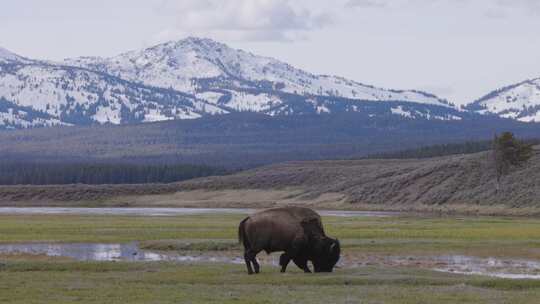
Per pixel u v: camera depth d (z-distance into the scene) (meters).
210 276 109.31
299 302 86.50
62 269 119.31
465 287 99.25
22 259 140.88
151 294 91.38
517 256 146.75
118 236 193.25
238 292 93.75
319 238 112.56
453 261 139.50
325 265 113.38
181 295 90.75
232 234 199.50
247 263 112.12
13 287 96.69
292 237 111.44
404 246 164.00
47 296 89.62
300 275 109.50
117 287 97.19
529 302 87.56
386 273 112.19
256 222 112.12
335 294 92.62
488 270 126.88
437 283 103.25
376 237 190.88
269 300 87.62
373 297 90.50
